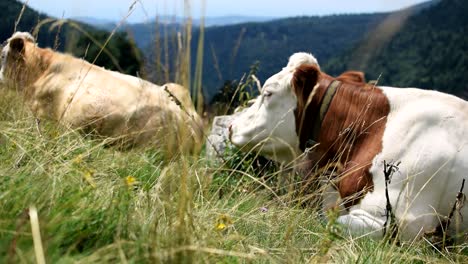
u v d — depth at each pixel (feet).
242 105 24.62
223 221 11.68
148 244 8.96
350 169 16.81
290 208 14.65
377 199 16.02
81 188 10.85
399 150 16.16
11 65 25.90
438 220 15.69
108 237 9.26
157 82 9.02
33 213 7.90
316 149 18.48
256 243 11.89
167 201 10.27
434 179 15.55
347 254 12.60
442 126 16.11
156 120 21.65
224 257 9.88
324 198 17.01
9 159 12.27
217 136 23.36
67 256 8.08
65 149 14.05
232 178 19.10
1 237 8.34
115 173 13.75
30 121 16.79
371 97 17.57
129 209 10.16
